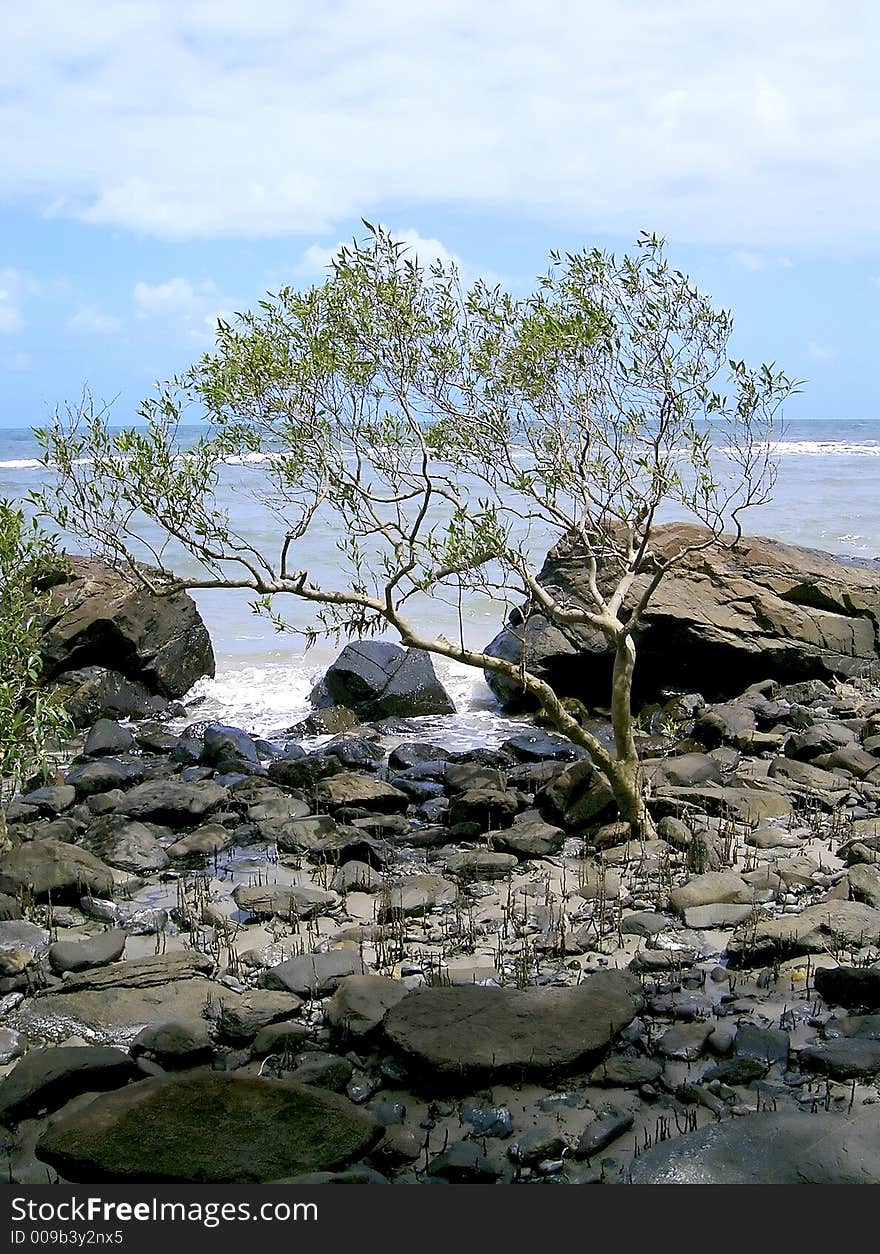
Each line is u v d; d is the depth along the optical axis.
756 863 10.19
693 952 8.35
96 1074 6.54
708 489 10.36
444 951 8.48
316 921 9.18
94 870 9.91
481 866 10.23
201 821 11.82
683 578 18.23
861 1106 6.22
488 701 18.28
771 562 19.12
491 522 9.98
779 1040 6.84
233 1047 7.14
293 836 10.96
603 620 10.62
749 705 16.34
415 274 10.58
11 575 10.45
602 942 8.60
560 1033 6.79
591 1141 5.95
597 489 11.12
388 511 29.86
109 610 17.39
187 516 10.09
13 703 9.84
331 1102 6.08
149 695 17.73
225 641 21.31
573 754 14.45
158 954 8.41
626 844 10.71
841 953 8.20
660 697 17.72
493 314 10.70
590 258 10.29
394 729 16.58
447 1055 6.52
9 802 11.72
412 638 10.43
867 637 18.38
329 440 10.41
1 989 7.94
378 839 11.18
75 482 10.28
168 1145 5.82
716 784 12.49
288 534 10.26
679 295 10.00
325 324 10.49
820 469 57.94
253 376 10.03
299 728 16.38
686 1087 6.42
